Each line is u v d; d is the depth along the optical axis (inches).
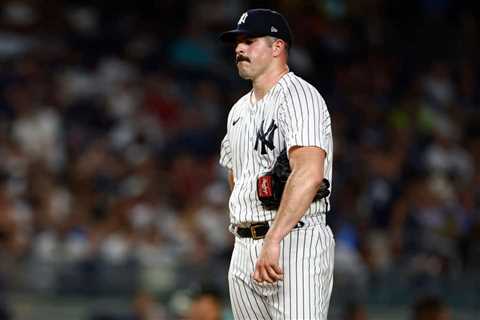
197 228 2105.1
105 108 2458.2
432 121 2716.5
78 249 2007.9
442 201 2361.0
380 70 2906.0
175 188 2231.8
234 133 841.5
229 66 2760.8
